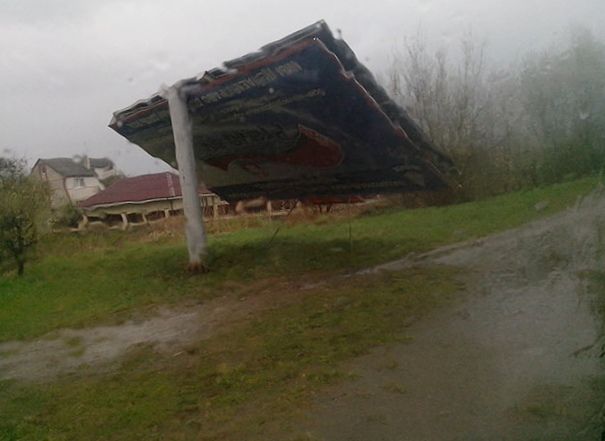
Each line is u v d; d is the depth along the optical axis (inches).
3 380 165.6
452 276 239.6
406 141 317.7
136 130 377.1
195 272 317.1
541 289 193.8
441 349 150.2
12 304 282.4
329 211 564.1
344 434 108.4
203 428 117.6
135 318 232.2
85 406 137.8
